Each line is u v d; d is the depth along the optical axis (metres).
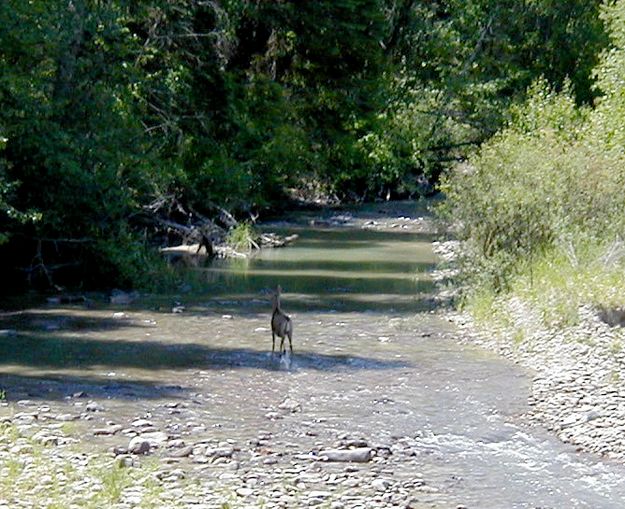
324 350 19.34
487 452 13.26
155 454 12.64
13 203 25.19
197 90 38.75
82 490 10.98
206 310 23.45
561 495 11.73
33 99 24.72
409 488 11.80
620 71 29.34
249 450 13.01
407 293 26.38
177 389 16.08
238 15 40.97
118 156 26.78
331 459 12.74
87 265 26.45
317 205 52.34
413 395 16.05
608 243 23.55
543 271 22.69
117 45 27.94
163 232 34.84
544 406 15.43
